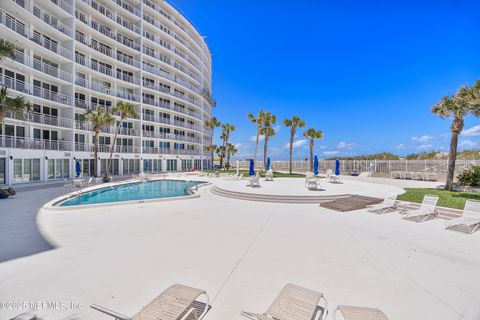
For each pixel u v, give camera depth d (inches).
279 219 359.3
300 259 212.2
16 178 846.5
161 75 1642.5
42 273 183.6
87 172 1181.7
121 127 1407.5
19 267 193.5
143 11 1576.0
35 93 982.4
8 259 209.3
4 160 810.8
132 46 1481.3
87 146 1199.6
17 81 920.9
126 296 153.4
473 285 169.0
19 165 856.9
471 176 598.5
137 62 1497.3
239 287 165.2
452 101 535.8
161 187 835.4
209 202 506.9
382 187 682.2
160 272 186.4
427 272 188.2
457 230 299.4
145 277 178.2
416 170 975.0
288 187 688.4
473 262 206.4
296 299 126.0
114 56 1374.3
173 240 261.9
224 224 329.4
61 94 1079.6
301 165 1738.4
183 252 227.5
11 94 879.1
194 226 319.0
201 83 2153.1
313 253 225.9
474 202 319.9
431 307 143.9
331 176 888.9
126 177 1189.7
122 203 468.8
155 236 275.6
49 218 360.5
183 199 536.7
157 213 398.9
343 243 253.1
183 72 1833.2
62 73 1095.6
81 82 1200.8
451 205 388.2
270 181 906.1
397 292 160.2
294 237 273.4
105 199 575.5
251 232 292.5
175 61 1840.6
